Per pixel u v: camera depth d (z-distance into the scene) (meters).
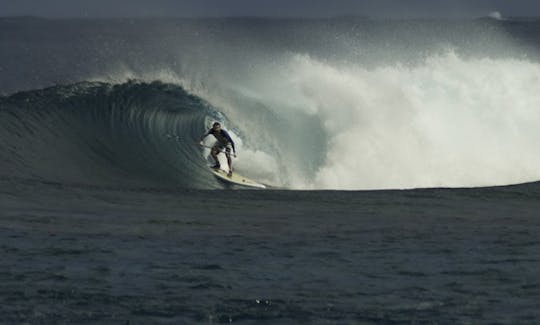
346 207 55.56
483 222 49.06
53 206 51.66
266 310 26.22
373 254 37.16
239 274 32.09
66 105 81.81
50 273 31.31
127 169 73.81
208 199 57.97
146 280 30.52
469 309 26.50
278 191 62.94
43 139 75.25
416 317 25.47
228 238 41.41
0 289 28.28
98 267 32.81
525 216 52.34
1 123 76.12
